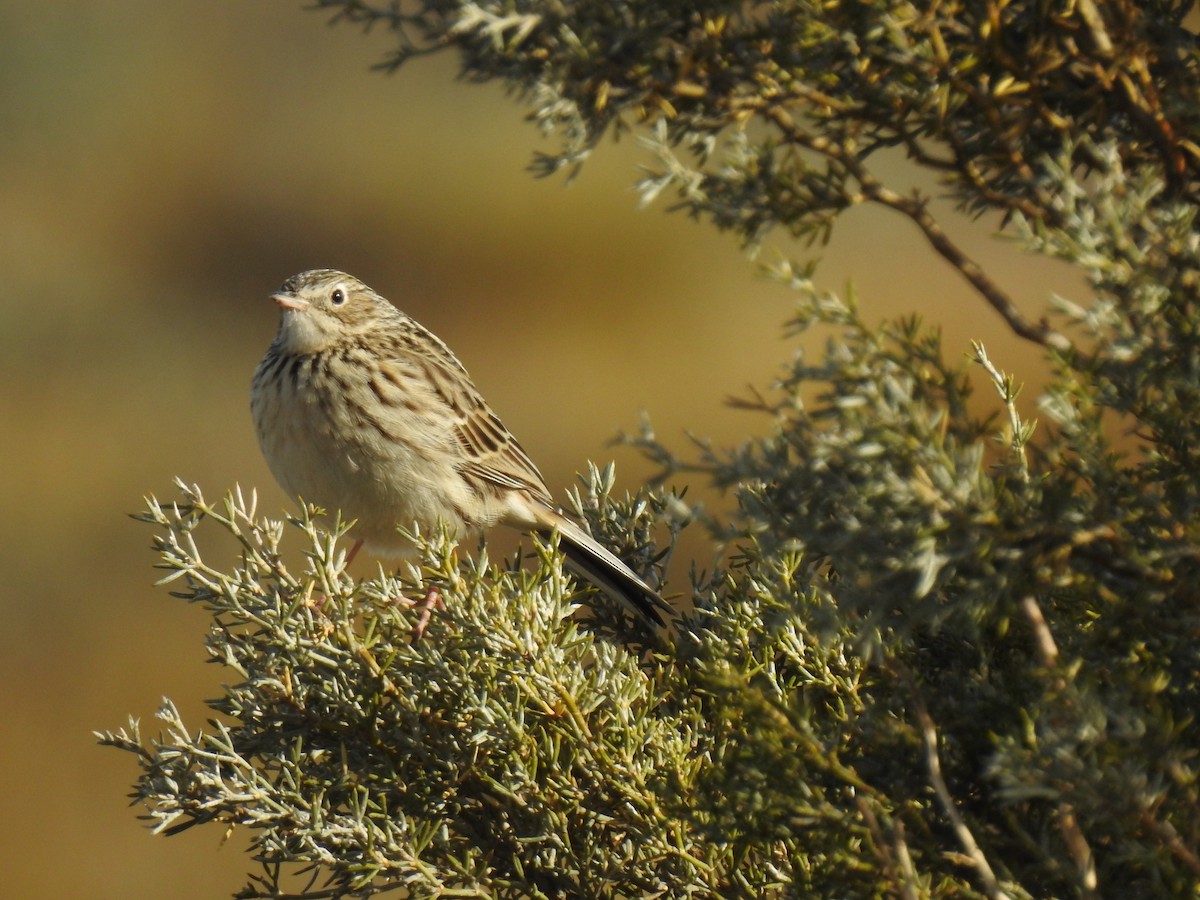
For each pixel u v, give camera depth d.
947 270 27.86
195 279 36.28
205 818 5.91
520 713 5.93
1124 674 4.48
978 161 5.23
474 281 33.75
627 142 35.28
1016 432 4.96
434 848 5.98
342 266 36.25
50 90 41.38
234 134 40.69
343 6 5.24
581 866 5.82
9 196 38.09
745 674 5.50
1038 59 4.95
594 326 31.39
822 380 4.23
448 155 37.06
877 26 4.85
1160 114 4.93
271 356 11.32
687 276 32.62
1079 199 4.62
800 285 4.29
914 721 5.14
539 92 4.93
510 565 6.89
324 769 6.23
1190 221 4.38
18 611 23.69
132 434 28.94
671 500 4.31
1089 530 4.34
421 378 11.19
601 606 7.66
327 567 6.32
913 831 4.88
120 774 20.11
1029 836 4.64
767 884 5.59
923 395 4.35
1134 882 4.64
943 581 4.35
